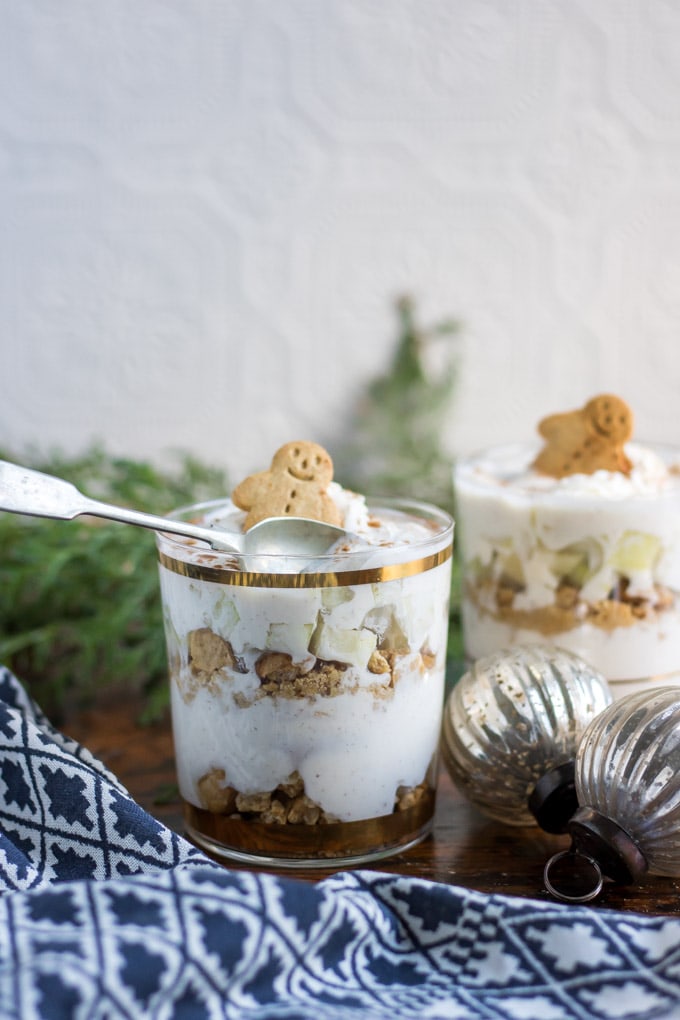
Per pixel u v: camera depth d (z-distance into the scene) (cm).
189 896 42
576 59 83
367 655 48
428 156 86
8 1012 38
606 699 51
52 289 89
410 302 89
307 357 91
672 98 84
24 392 91
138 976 40
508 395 91
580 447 58
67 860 48
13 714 50
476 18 83
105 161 86
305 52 84
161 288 89
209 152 86
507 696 51
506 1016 41
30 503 48
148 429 92
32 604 65
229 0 83
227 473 82
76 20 84
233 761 49
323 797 49
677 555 56
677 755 46
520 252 88
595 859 47
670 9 82
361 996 42
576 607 56
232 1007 41
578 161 86
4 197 87
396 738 50
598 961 42
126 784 56
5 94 85
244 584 47
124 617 62
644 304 89
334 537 49
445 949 44
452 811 54
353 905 43
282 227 88
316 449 51
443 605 50
